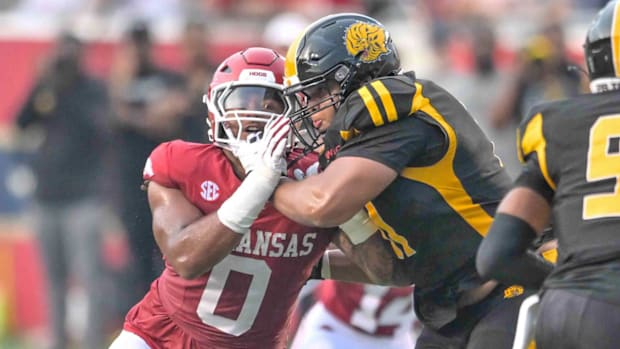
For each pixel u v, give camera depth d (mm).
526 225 12859
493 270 12797
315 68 14578
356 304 19609
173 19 33500
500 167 14898
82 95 28453
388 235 14750
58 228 28484
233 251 14742
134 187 28281
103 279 28828
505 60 31766
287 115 14555
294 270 15062
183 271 14266
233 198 13922
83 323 30938
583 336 12234
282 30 26031
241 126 14469
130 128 28141
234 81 14555
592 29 13156
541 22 31094
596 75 13180
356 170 13797
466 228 14430
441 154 14203
